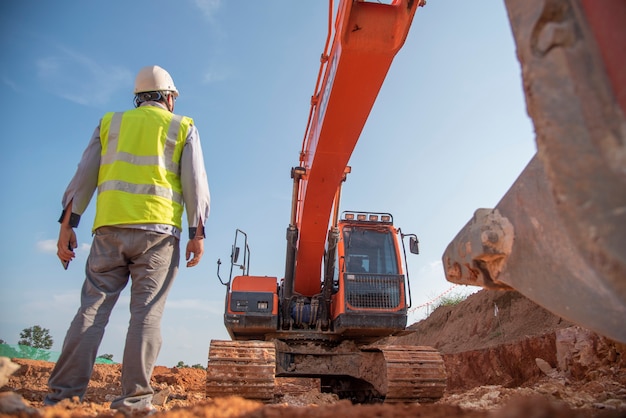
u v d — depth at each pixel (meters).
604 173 1.66
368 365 8.77
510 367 11.69
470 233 2.80
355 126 6.71
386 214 9.92
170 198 4.19
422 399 7.84
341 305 8.76
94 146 4.28
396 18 5.82
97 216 4.05
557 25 1.82
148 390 3.82
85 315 3.78
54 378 3.71
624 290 1.63
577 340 8.91
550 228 2.34
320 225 8.28
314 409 2.90
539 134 1.83
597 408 3.83
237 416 2.82
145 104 4.50
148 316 3.90
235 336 9.62
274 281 9.26
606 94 1.69
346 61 5.98
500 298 15.53
